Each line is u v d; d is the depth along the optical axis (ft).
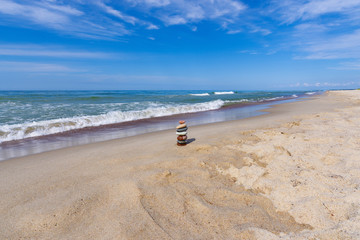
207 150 14.52
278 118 30.07
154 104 60.13
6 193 9.23
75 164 12.82
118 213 7.46
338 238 6.16
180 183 9.60
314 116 28.71
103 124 31.24
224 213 7.59
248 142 16.16
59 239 6.39
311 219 7.22
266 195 8.90
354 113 28.96
